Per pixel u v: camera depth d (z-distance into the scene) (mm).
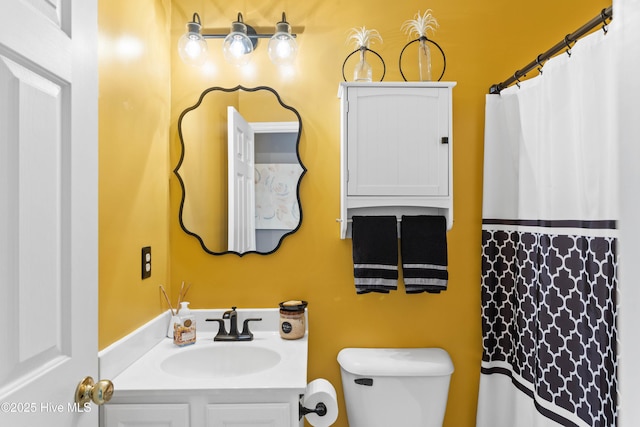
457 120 1705
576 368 1252
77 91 830
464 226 1705
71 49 809
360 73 1578
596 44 1149
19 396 658
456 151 1706
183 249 1695
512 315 1604
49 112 749
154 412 1119
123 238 1271
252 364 1459
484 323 1636
